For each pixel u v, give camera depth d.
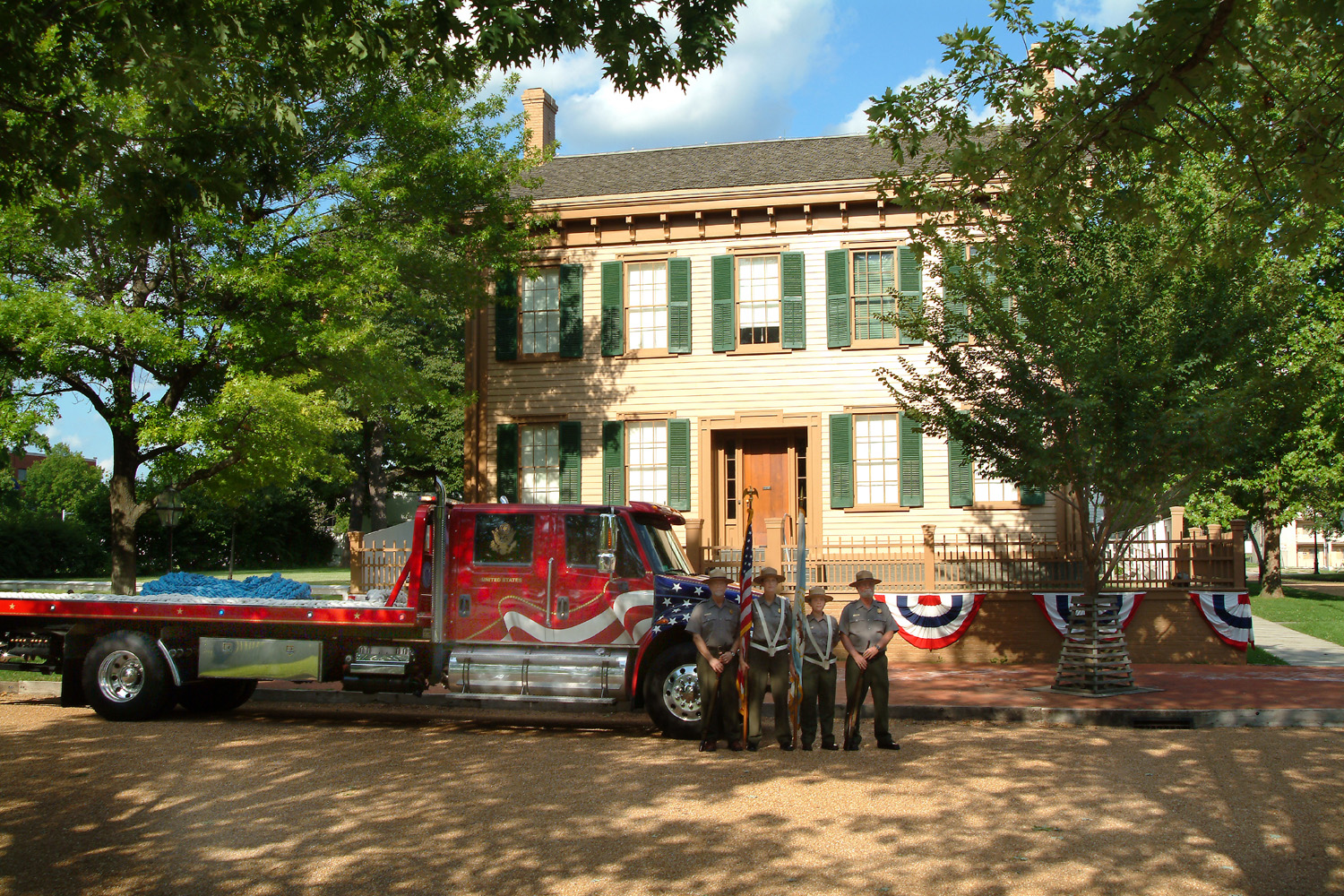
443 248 19.12
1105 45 6.84
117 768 8.82
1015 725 11.62
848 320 20.22
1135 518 13.45
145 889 5.65
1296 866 6.00
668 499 20.48
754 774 8.65
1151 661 16.36
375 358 16.55
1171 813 7.22
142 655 11.52
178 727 11.25
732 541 20.56
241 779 8.41
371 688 11.43
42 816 7.17
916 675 15.23
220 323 15.19
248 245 15.49
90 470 75.62
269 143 9.40
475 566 11.24
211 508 42.09
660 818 7.12
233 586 12.27
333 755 9.48
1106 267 12.70
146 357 15.31
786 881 5.77
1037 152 7.79
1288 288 12.86
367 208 16.59
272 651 11.54
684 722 10.67
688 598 10.98
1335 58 7.02
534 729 11.46
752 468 20.83
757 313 20.73
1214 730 11.00
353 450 45.53
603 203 20.95
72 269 15.38
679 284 20.88
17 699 13.54
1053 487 13.74
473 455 21.34
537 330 21.55
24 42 7.61
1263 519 31.47
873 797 7.73
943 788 8.07
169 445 15.79
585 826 6.91
